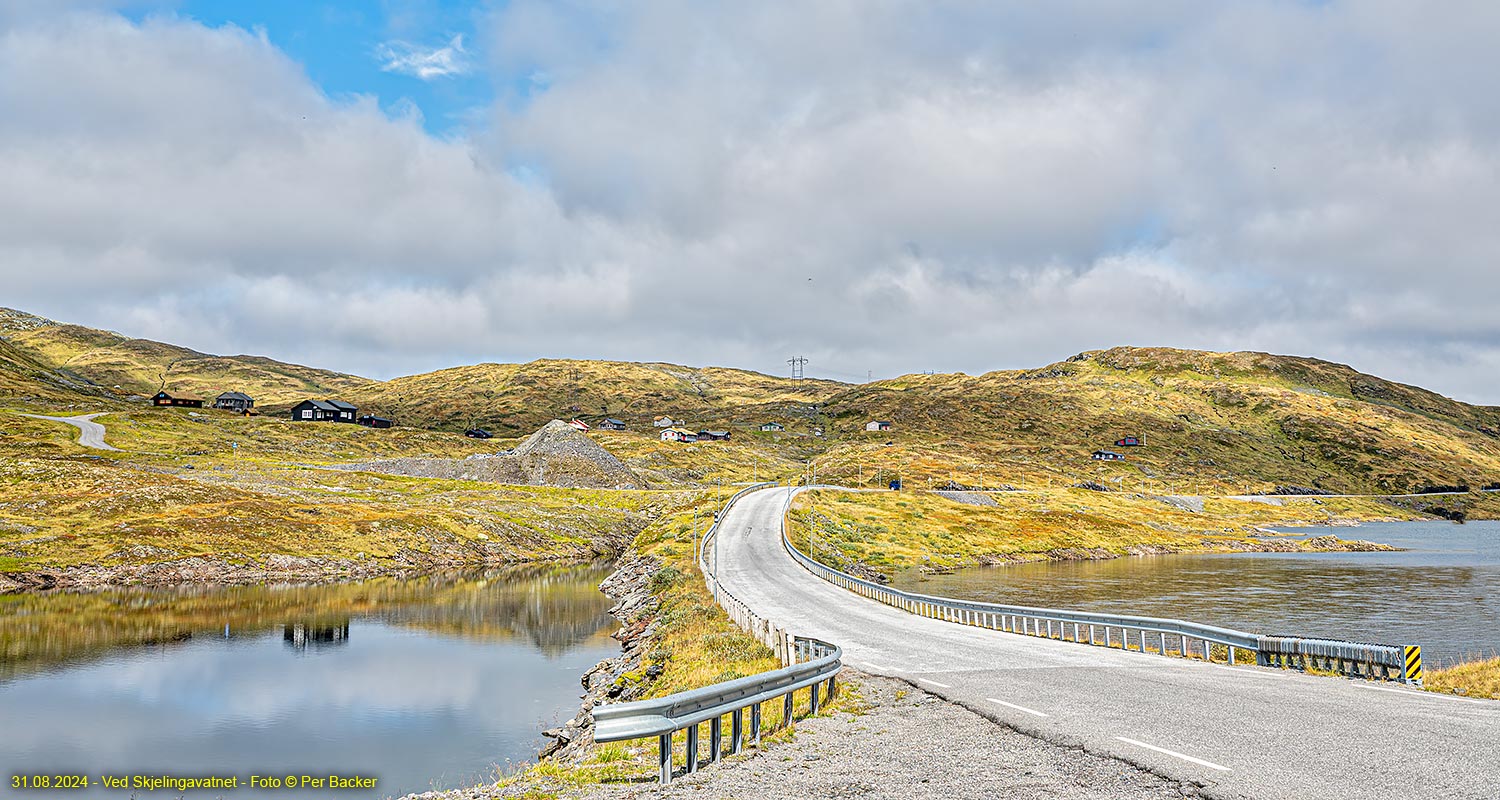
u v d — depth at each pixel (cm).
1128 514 15975
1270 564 11012
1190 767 1330
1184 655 2933
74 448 14025
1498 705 1880
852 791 1247
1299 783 1223
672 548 8756
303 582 8006
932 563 10294
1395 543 15238
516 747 2966
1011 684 2273
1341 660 2470
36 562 7469
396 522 10388
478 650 4875
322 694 3762
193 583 7650
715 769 1420
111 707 3484
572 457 17450
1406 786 1196
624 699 3070
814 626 3928
